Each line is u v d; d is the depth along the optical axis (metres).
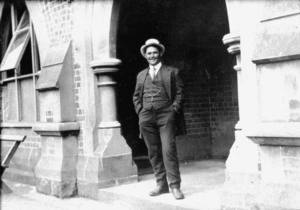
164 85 5.23
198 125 9.18
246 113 4.47
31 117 8.38
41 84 6.88
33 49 8.15
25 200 6.62
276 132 3.78
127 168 6.48
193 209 4.73
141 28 8.52
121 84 8.66
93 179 6.27
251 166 4.41
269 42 3.87
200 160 8.95
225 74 8.98
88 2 6.51
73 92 6.77
